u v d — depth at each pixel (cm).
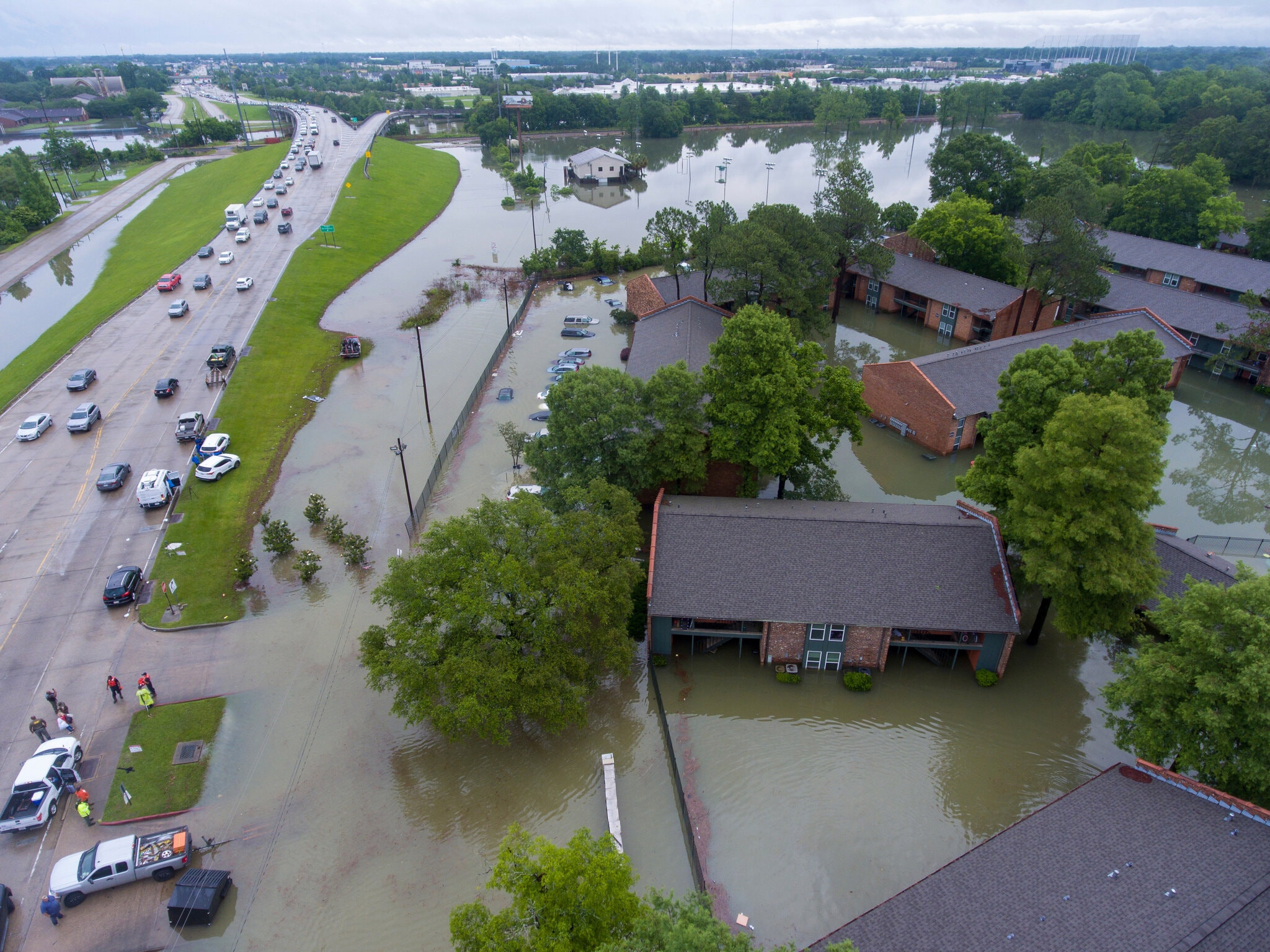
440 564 3762
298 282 10356
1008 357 6912
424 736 3988
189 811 3569
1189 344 7512
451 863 3366
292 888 3247
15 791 3475
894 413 7000
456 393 7769
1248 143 13825
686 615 4112
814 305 7981
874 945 2555
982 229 9394
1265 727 2872
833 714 4125
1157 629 4281
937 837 3475
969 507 4641
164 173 18850
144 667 4366
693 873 3300
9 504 5716
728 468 5719
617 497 4303
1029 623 4697
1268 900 2394
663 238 9144
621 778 3772
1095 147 12975
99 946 3016
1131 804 2911
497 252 12644
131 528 5494
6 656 4391
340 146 19600
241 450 6512
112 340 8506
